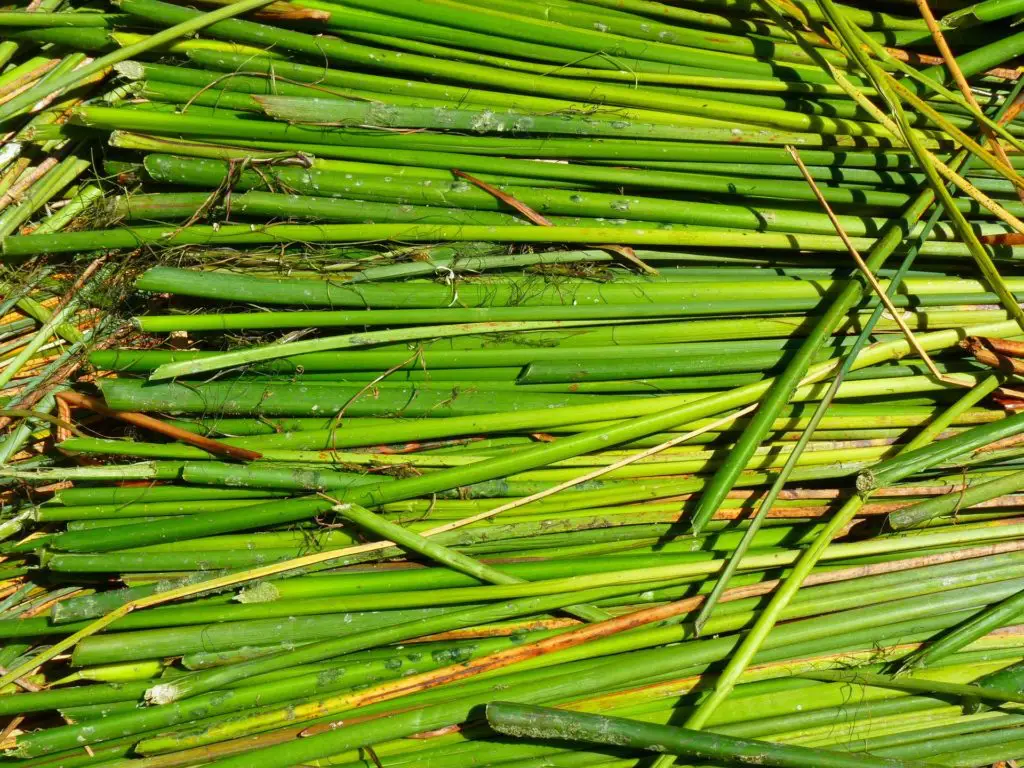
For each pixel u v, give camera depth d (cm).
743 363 100
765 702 94
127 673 92
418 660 93
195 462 94
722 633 96
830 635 96
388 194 98
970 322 103
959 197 106
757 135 103
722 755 87
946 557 98
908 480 101
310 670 92
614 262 102
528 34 100
